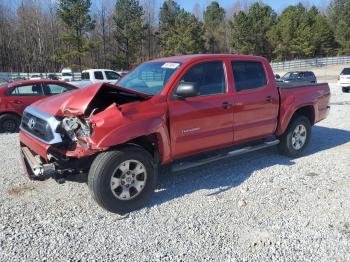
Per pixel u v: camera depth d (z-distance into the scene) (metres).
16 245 3.63
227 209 4.43
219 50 78.69
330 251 3.52
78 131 4.16
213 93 5.17
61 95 4.92
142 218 4.22
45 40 57.69
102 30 61.25
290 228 3.96
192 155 5.06
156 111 4.48
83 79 21.20
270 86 5.97
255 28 66.44
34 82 10.53
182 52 59.22
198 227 4.00
